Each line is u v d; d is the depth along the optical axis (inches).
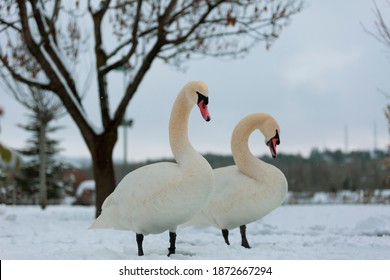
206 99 304.5
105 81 672.4
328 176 1935.3
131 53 643.5
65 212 772.6
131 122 1418.6
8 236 461.1
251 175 354.6
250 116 368.2
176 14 654.5
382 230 470.6
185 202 286.7
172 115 309.1
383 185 1411.2
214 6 629.3
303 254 322.7
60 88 644.7
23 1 599.2
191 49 702.5
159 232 310.5
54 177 1798.7
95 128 666.2
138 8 623.2
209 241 412.5
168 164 301.3
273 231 493.4
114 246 371.6
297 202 1075.9
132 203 291.7
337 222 592.7
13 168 1080.8
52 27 666.8
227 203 350.3
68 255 308.8
